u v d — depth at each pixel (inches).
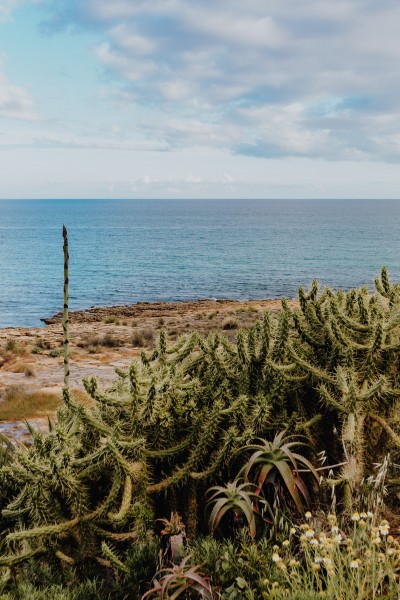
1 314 2094.0
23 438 304.7
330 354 135.3
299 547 104.0
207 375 136.9
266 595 86.4
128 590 99.3
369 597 89.7
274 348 132.8
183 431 123.3
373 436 125.6
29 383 611.8
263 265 4079.7
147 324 1411.2
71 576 105.3
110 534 108.2
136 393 116.3
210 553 98.1
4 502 128.3
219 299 2461.9
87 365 764.6
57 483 106.7
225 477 119.8
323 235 7869.1
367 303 141.1
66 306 136.8
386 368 129.7
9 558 106.6
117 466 107.3
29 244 6466.5
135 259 4638.3
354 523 99.7
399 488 119.9
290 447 122.6
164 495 118.6
